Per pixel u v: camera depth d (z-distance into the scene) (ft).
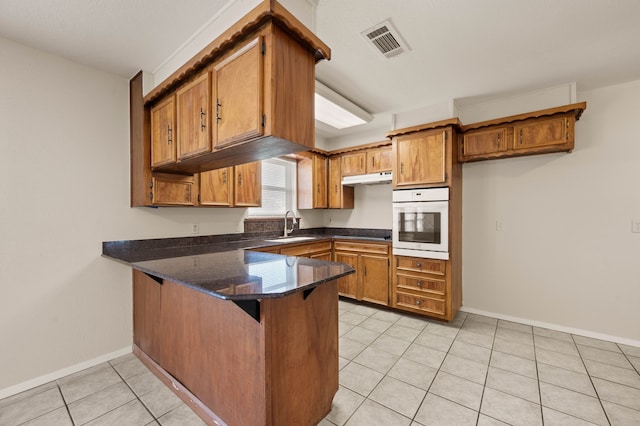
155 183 7.66
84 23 5.69
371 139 13.52
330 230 15.30
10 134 6.22
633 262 8.34
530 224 9.81
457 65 7.66
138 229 8.22
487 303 10.57
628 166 8.41
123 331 7.81
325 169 14.15
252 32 4.69
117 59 7.04
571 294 9.16
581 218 9.03
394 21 5.91
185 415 5.42
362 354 7.70
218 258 6.91
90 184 7.34
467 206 10.94
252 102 4.66
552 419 5.29
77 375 6.81
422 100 10.00
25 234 6.39
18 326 6.28
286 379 4.53
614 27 6.08
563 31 6.22
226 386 4.89
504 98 9.80
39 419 5.33
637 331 8.27
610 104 8.68
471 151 9.94
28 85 6.45
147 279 7.24
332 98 9.15
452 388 6.21
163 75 7.25
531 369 6.95
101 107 7.55
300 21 4.98
